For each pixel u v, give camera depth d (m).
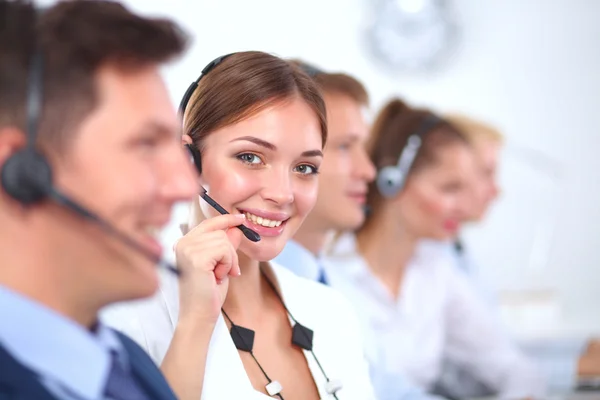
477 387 2.10
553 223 3.45
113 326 0.88
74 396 0.58
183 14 3.18
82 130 0.55
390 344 1.86
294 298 1.05
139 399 0.66
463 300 2.12
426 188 1.90
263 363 0.97
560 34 3.54
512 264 3.40
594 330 2.52
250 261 0.98
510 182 3.45
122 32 0.56
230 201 0.93
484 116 3.50
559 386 2.14
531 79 3.52
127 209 0.56
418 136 1.92
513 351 2.16
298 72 0.96
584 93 3.55
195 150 0.94
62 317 0.58
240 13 3.25
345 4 3.37
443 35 3.44
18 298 0.56
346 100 1.44
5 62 0.54
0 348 0.55
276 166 0.93
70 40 0.54
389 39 3.40
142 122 0.57
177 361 0.81
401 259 1.95
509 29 3.51
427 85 3.46
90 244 0.56
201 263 0.83
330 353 1.03
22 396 0.55
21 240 0.55
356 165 1.45
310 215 1.42
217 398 0.89
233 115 0.91
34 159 0.53
